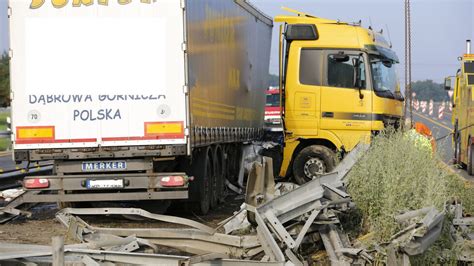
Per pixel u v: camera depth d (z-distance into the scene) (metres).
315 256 8.21
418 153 9.66
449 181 10.41
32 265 6.94
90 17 12.12
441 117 54.81
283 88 17.20
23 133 12.17
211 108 14.18
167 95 12.09
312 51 16.94
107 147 12.12
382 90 16.91
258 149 19.89
